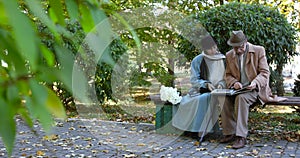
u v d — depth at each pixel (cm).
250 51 419
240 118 402
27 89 40
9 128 38
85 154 378
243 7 559
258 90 412
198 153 379
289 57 595
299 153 380
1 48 39
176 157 365
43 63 45
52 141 421
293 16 834
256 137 449
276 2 826
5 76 42
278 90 663
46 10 47
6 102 39
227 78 425
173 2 715
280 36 554
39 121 40
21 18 35
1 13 35
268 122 560
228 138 420
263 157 365
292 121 575
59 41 50
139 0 584
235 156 368
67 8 49
